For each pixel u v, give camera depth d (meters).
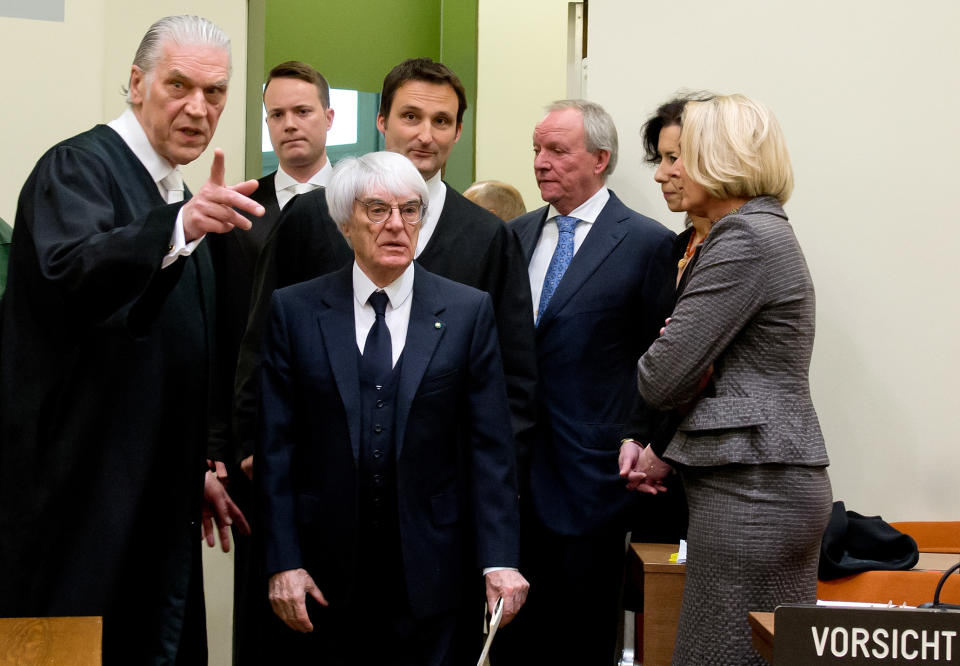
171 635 2.47
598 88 4.00
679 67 3.90
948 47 3.60
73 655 1.79
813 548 2.29
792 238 2.36
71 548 2.32
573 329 3.31
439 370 2.54
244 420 3.01
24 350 2.31
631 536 3.52
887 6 3.64
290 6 6.13
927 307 3.61
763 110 2.43
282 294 2.64
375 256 2.51
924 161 3.62
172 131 2.45
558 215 3.52
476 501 2.58
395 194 2.50
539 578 3.32
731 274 2.30
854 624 1.62
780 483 2.25
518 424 3.04
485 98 6.40
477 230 3.12
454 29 6.45
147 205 2.46
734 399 2.29
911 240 3.62
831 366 3.66
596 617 3.29
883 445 3.63
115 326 2.15
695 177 2.43
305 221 3.07
